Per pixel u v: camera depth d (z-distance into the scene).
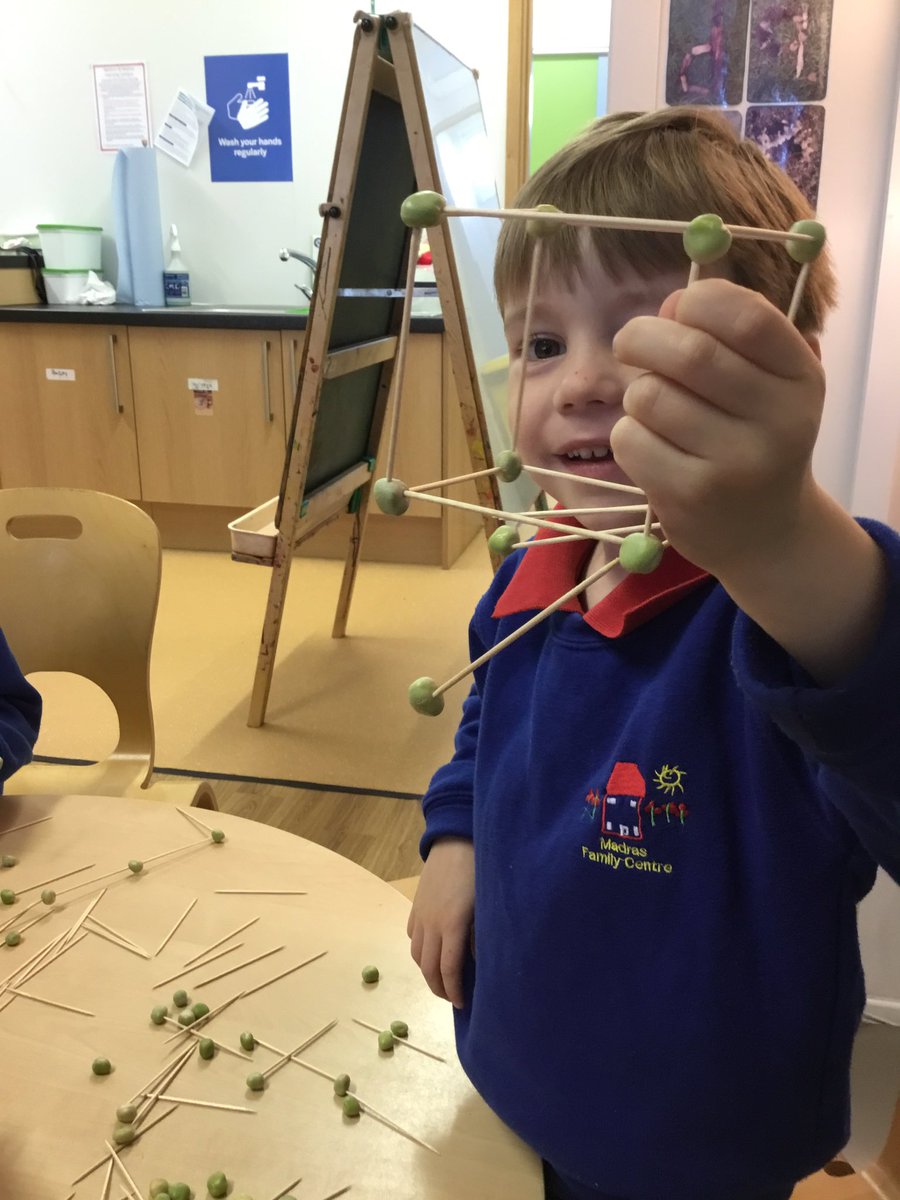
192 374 3.48
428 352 3.26
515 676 0.75
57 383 3.59
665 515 0.37
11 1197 0.60
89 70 3.83
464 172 2.50
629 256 0.59
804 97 1.22
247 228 3.91
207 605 3.28
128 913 0.86
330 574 3.59
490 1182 0.62
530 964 0.66
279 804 2.12
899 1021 1.46
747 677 0.45
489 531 2.35
